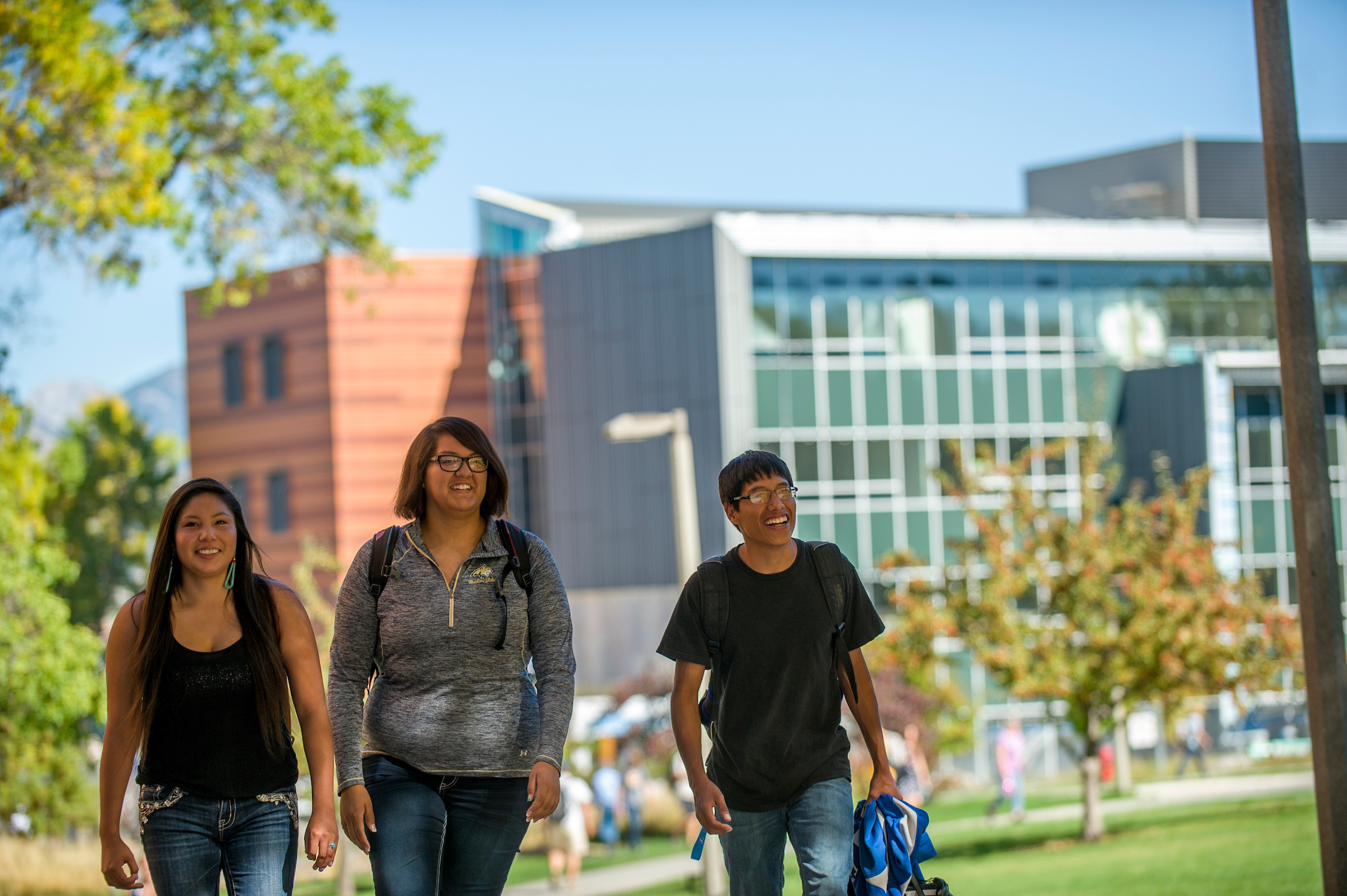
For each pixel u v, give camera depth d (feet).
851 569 17.92
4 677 65.21
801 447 151.02
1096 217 241.35
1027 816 98.37
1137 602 79.05
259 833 16.42
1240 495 153.89
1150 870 61.72
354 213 85.46
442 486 16.60
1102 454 87.66
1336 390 158.61
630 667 152.66
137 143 69.05
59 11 65.62
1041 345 158.10
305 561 95.81
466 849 16.58
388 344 168.96
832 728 17.84
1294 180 23.62
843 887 16.89
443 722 16.51
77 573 70.03
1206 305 163.53
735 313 150.71
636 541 155.74
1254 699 84.28
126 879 16.37
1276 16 23.86
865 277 154.10
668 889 70.85
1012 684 82.53
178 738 16.17
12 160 65.41
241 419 177.88
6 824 74.84
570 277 161.58
